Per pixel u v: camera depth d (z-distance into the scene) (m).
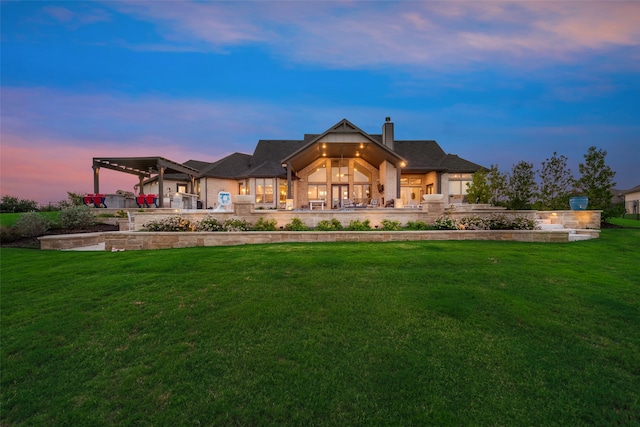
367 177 23.80
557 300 4.53
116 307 4.34
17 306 4.40
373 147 19.19
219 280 5.47
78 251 9.09
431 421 2.27
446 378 2.77
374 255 7.32
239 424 2.26
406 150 27.00
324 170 23.78
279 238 9.74
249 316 4.02
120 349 3.29
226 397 2.53
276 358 3.09
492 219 11.39
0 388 2.67
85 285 5.29
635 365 2.96
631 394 2.56
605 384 2.69
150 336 3.55
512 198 15.78
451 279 5.52
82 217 13.66
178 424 2.25
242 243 9.62
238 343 3.38
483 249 8.11
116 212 15.43
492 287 5.10
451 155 26.42
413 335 3.53
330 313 4.10
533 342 3.39
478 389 2.63
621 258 7.21
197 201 23.28
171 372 2.87
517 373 2.84
